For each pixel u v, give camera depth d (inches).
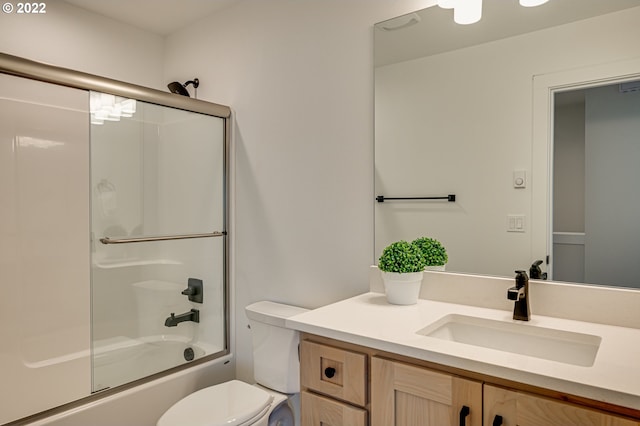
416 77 66.7
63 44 94.0
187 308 93.7
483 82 60.8
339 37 75.4
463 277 61.7
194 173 92.6
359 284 72.9
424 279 65.5
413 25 66.9
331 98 76.5
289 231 83.4
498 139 59.6
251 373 91.0
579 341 47.3
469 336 54.6
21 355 66.5
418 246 66.4
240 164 92.7
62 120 71.3
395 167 68.9
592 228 52.7
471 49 61.7
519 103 57.9
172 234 90.5
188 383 85.8
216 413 61.1
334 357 50.3
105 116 77.9
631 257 50.2
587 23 52.9
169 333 90.3
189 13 99.3
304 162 80.7
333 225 76.4
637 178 49.8
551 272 55.5
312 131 79.4
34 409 67.6
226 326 94.8
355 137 73.3
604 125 51.8
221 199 94.2
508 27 58.8
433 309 58.5
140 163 84.4
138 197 85.0
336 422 49.9
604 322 51.0
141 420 78.0
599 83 52.1
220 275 95.0
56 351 70.9
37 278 68.5
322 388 51.6
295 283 82.4
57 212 71.2
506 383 38.1
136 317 85.0
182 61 107.4
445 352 41.1
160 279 89.3
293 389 71.8
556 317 54.2
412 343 43.9
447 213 64.1
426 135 65.9
